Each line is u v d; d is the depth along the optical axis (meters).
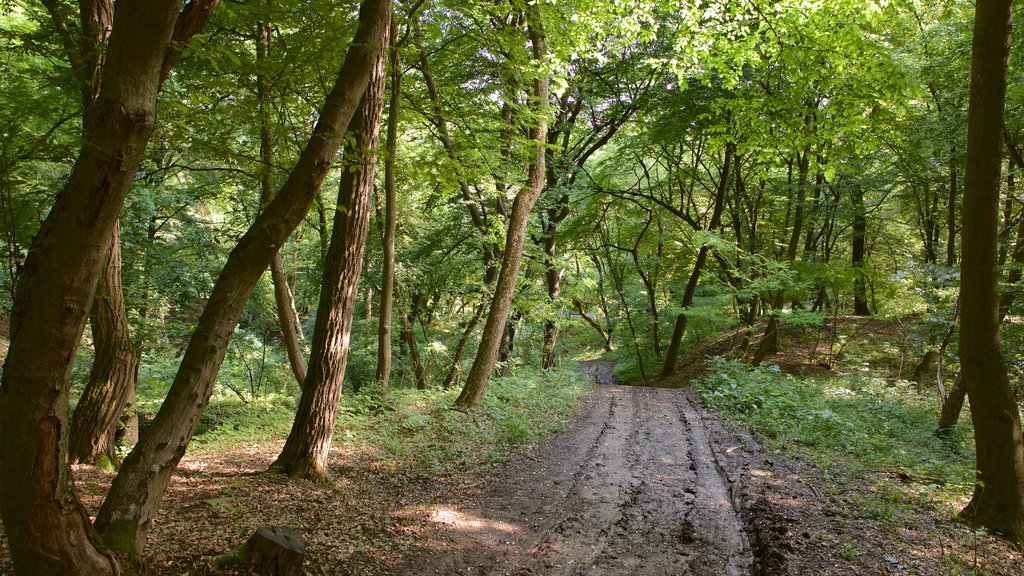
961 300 5.47
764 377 14.94
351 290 6.55
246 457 7.55
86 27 5.75
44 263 2.10
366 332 16.09
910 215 22.09
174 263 11.30
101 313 6.86
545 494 6.60
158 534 4.32
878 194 20.12
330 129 3.25
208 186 11.55
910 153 14.86
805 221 19.94
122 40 2.05
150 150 5.84
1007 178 12.85
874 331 22.67
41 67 7.53
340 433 8.48
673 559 4.98
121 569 2.59
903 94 7.33
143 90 2.11
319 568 4.15
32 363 2.10
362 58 3.29
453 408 10.54
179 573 3.64
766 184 21.88
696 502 6.49
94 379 6.91
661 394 15.88
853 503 6.02
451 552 4.84
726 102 8.34
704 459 8.47
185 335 12.14
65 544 2.29
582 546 5.20
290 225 3.24
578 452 8.77
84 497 5.34
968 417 12.52
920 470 7.36
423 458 7.55
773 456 8.47
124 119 2.07
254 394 13.21
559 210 18.88
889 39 14.25
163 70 4.43
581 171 18.33
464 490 6.52
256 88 6.57
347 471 6.86
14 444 2.13
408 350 15.98
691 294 20.86
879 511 5.64
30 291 2.15
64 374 2.18
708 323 24.56
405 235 15.91
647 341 25.84
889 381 17.92
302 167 3.18
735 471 7.59
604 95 18.03
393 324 15.97
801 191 17.95
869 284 18.95
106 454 6.90
